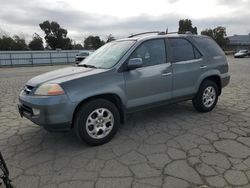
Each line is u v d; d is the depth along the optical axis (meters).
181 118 5.27
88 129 3.89
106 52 4.80
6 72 21.34
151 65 4.56
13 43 60.81
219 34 77.88
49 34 70.06
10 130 4.89
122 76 4.16
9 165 3.49
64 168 3.36
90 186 2.93
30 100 3.73
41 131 4.79
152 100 4.61
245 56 39.84
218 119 5.15
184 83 5.04
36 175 3.21
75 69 4.41
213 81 5.74
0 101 7.59
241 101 6.70
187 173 3.11
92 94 3.82
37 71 21.58
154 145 3.97
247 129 4.55
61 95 3.59
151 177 3.06
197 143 3.99
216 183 2.89
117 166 3.35
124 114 4.32
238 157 3.48
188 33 5.45
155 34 4.97
